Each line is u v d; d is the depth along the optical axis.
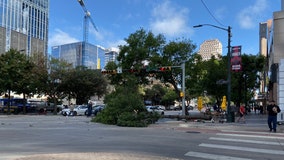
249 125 22.91
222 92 44.81
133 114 23.23
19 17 99.12
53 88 52.94
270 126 18.16
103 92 60.50
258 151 11.12
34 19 105.62
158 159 8.87
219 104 49.19
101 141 13.53
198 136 15.57
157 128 20.86
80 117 37.41
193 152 10.75
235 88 49.22
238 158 9.79
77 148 11.45
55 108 53.19
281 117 23.91
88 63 101.50
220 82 27.89
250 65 50.25
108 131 18.12
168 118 32.00
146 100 105.38
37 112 56.09
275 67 32.53
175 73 43.09
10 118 34.41
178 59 43.03
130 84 27.47
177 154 10.33
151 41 43.28
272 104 18.03
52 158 8.70
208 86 45.16
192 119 29.23
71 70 55.44
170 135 16.02
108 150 10.98
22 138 14.52
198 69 44.06
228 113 27.45
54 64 53.25
